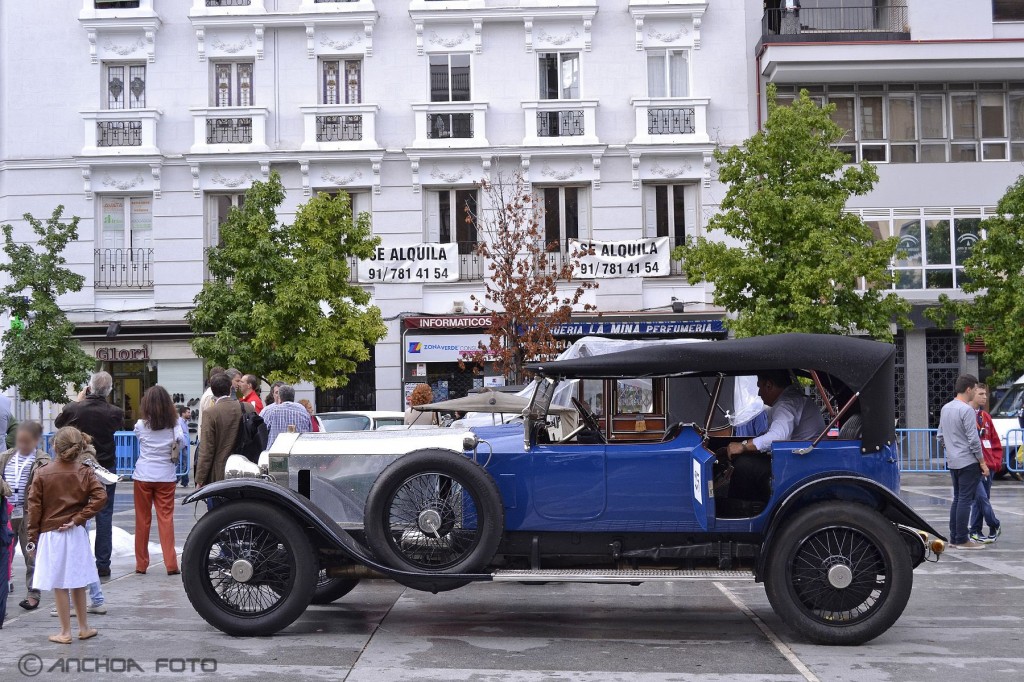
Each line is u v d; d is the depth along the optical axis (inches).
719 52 979.9
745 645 267.6
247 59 982.4
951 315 978.1
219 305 799.7
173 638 274.1
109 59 978.7
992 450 470.9
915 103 999.6
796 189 806.5
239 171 971.3
